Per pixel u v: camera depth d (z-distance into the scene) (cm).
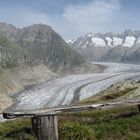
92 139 1276
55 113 1179
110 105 1409
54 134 1166
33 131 1205
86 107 1305
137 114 1554
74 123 1326
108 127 1362
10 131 1418
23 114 1123
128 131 1355
